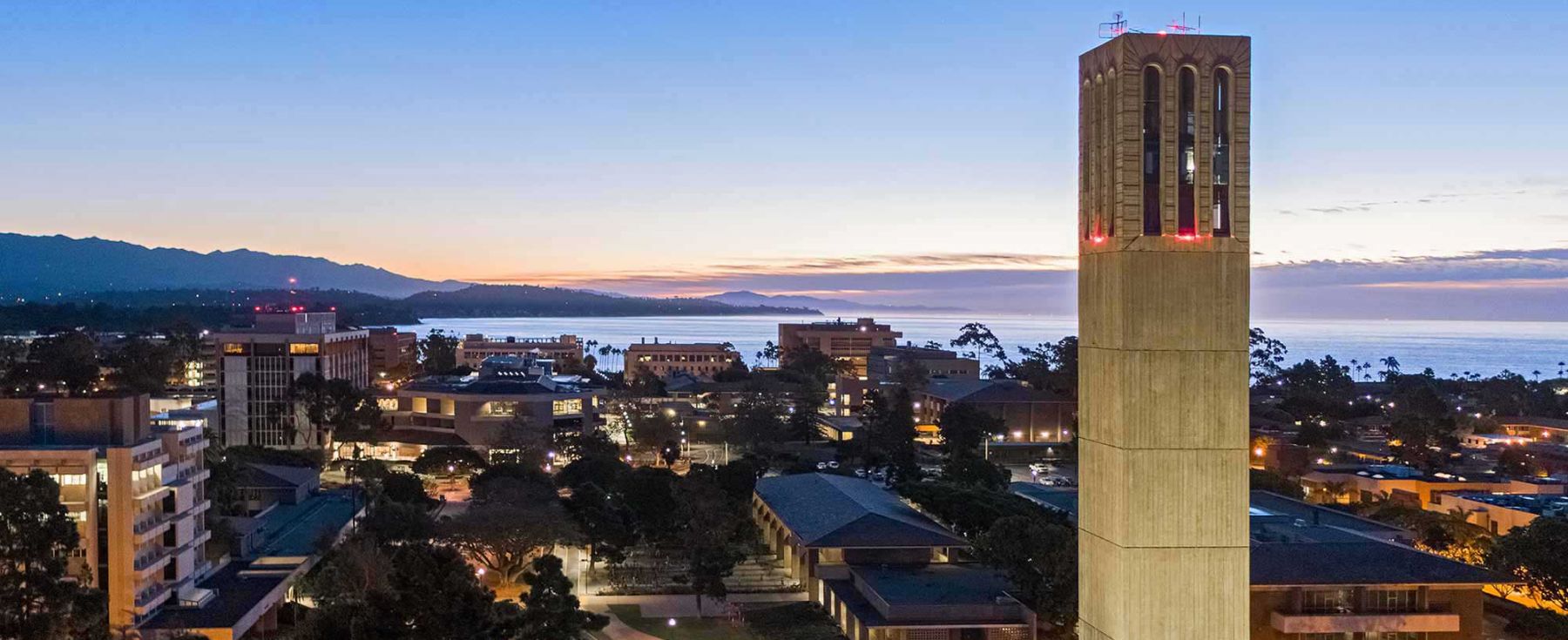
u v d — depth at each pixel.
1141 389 73.38
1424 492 162.38
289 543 130.50
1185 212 73.62
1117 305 74.00
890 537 118.00
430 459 189.62
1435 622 94.25
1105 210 75.69
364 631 73.62
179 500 106.62
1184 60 73.25
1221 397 73.88
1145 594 73.75
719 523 122.00
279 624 114.12
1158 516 73.75
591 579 130.88
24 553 79.81
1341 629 93.44
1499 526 141.50
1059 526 106.62
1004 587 107.25
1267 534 109.31
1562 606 106.75
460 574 75.31
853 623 105.25
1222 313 73.69
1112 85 74.69
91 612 80.06
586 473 165.12
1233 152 73.94
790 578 132.00
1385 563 97.19
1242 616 74.50
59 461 98.31
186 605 104.31
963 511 126.31
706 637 108.56
